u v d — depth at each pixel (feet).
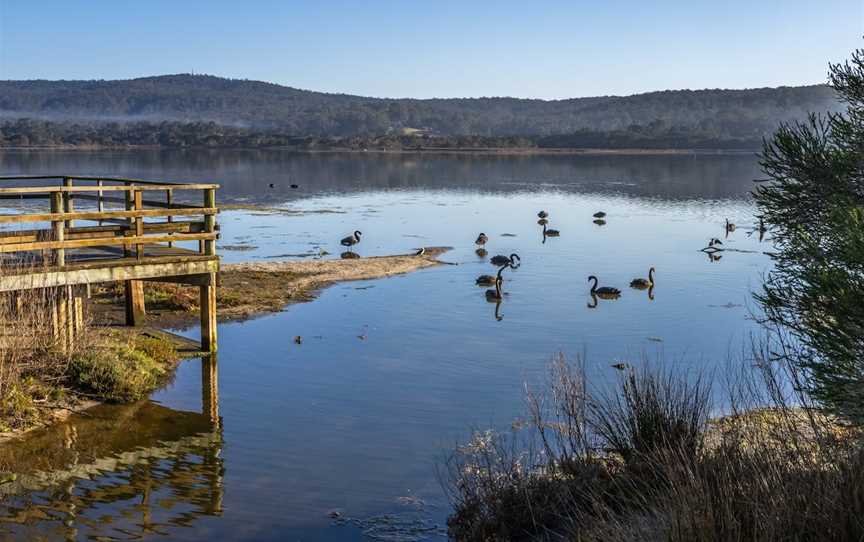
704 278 110.01
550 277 109.40
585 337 75.25
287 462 44.11
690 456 32.30
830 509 24.07
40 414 49.01
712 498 26.48
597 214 185.16
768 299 38.55
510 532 34.17
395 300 91.20
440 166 464.65
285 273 104.17
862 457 25.89
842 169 41.60
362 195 245.04
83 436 46.96
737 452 29.86
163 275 59.31
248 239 138.41
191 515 37.52
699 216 195.62
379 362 65.26
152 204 63.05
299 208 198.39
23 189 51.57
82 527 35.83
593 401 45.88
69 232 61.87
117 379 53.52
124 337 63.62
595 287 97.40
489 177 355.36
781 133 44.11
